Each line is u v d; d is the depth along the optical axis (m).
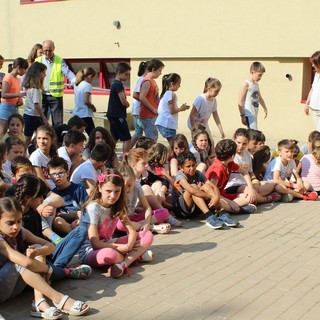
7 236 3.86
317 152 7.23
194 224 5.91
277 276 4.45
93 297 4.03
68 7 14.05
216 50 11.84
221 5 11.66
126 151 8.74
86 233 4.43
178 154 6.53
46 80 9.25
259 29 11.27
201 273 4.51
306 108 8.65
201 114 8.17
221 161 6.34
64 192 5.31
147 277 4.41
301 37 10.83
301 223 5.98
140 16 12.83
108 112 8.64
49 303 3.82
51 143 5.83
